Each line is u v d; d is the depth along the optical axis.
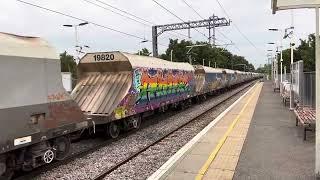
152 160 12.37
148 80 19.97
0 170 9.52
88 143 15.81
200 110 27.59
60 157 11.88
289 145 12.37
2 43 9.42
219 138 13.61
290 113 21.72
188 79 29.11
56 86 11.18
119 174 10.79
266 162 10.19
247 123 17.50
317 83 8.31
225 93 51.25
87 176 10.77
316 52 8.29
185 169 9.53
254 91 48.22
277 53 64.50
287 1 8.38
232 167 9.69
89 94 17.59
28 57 10.09
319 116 8.36
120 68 18.03
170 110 27.88
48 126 10.78
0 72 9.21
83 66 18.61
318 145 8.41
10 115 9.41
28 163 10.53
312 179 8.62
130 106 17.66
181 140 15.71
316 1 8.20
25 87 9.95
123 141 15.91
